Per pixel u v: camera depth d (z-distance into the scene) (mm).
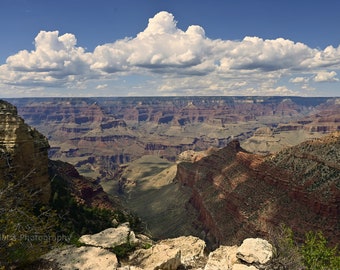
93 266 16875
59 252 18312
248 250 17844
